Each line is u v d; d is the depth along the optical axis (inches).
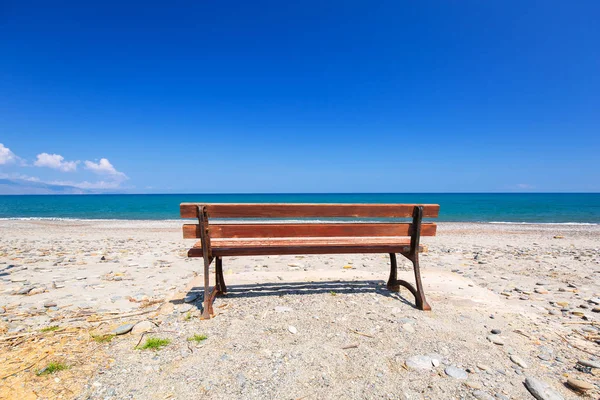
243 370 95.4
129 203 2817.4
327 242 161.0
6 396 81.0
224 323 130.3
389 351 107.9
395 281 173.5
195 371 94.5
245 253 145.6
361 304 153.3
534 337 121.1
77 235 563.5
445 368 98.2
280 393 85.4
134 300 167.3
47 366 95.0
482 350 109.7
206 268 141.3
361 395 85.4
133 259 299.1
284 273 219.5
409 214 155.6
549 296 192.4
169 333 121.0
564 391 88.0
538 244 481.1
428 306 146.6
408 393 86.4
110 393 84.1
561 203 2635.3
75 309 152.3
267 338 116.5
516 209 1835.6
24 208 1941.4
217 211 142.4
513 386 90.3
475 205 2315.5
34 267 256.2
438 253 359.6
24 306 156.9
